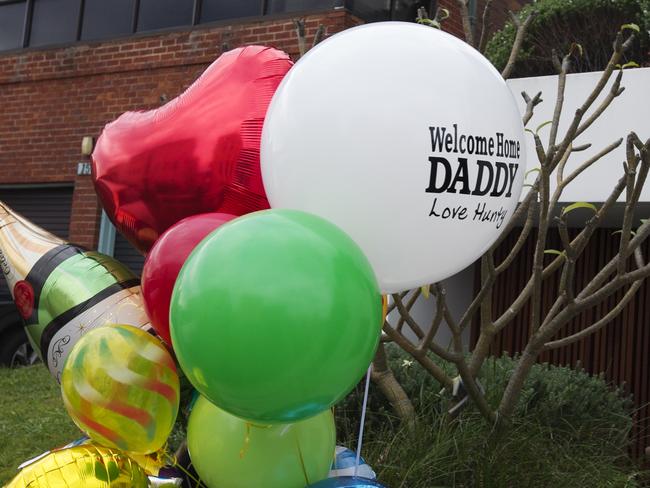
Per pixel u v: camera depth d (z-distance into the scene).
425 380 4.38
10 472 4.91
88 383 2.52
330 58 2.45
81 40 9.12
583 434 4.24
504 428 3.76
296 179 2.44
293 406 2.10
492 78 2.57
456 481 3.68
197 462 2.65
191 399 3.06
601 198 4.98
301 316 2.00
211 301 2.03
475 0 8.55
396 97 2.34
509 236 6.20
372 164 2.33
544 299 6.05
